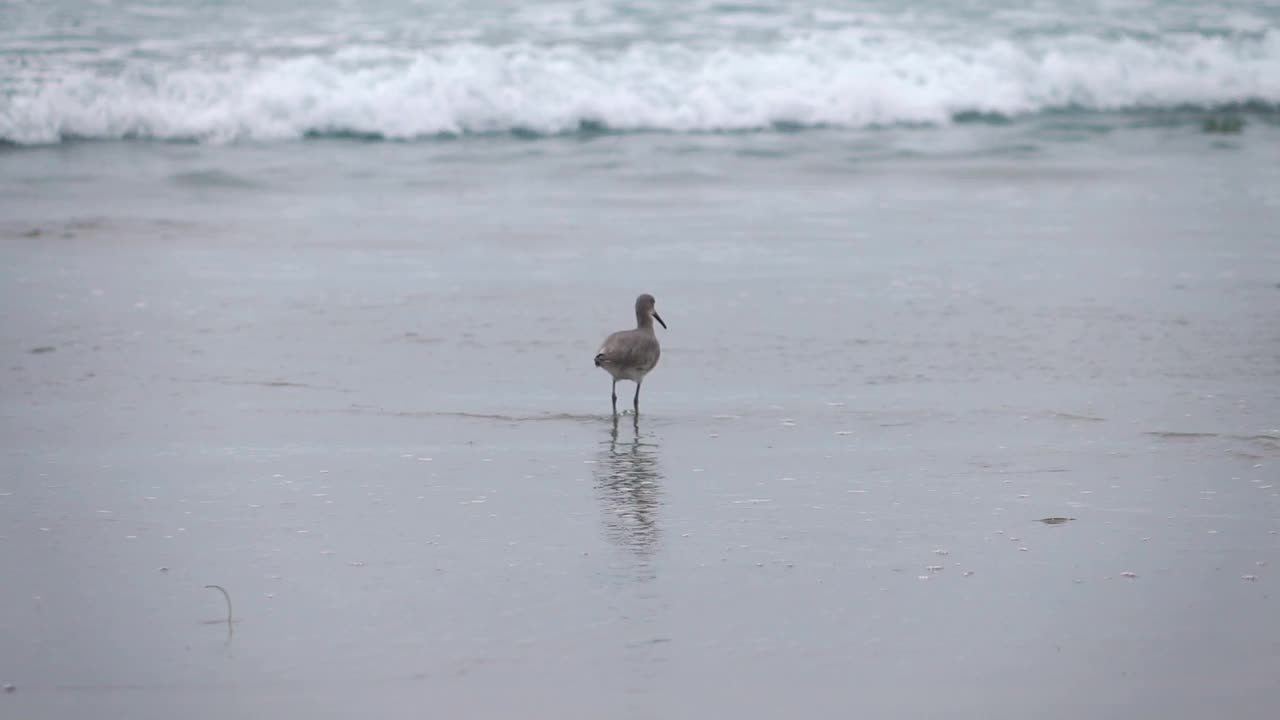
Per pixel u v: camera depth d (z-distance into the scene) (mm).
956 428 17219
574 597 11945
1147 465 15656
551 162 38812
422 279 25922
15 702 10023
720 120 44438
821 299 24297
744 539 13391
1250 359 20422
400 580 12336
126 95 42375
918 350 21047
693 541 13344
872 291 24844
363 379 19672
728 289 25078
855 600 11891
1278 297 24219
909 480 15211
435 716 9867
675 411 18125
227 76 43406
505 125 43438
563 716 9867
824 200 33906
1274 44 52469
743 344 21484
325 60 45500
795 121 45094
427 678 10430
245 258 27578
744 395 18828
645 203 33406
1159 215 31828
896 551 13062
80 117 41438
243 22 52250
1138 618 11492
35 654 10805
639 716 9883
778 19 54531
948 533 13531
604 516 14078
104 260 27234
